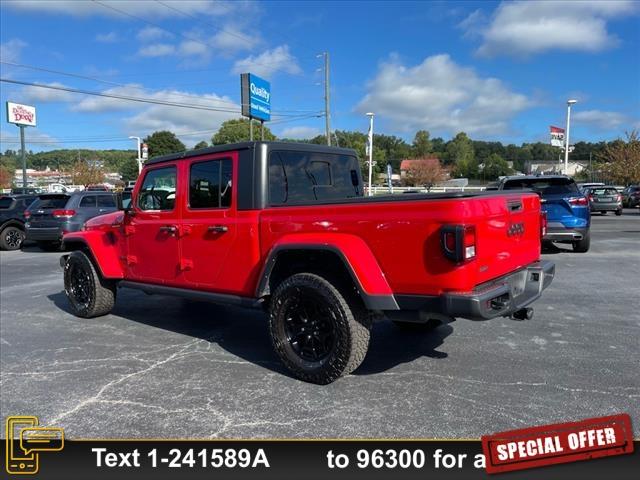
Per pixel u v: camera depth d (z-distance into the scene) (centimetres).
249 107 3247
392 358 466
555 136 3800
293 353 416
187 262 504
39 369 459
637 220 2345
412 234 352
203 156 485
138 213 559
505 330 551
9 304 745
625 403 361
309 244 390
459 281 338
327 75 3553
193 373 441
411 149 9656
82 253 638
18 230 1520
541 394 378
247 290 453
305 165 491
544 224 476
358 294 391
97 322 629
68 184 7362
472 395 379
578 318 596
